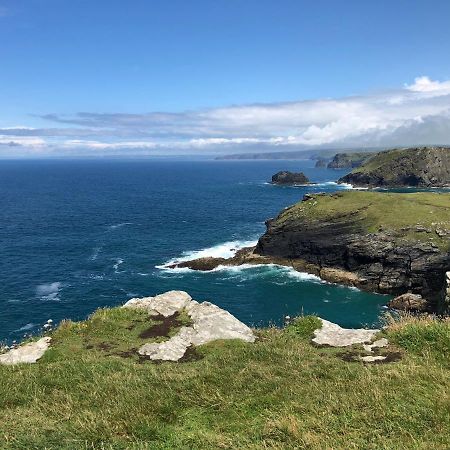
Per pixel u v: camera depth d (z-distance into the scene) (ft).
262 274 213.87
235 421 31.86
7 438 29.68
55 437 29.81
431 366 38.99
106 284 192.13
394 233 202.69
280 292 189.67
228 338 54.80
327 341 52.34
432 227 200.75
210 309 63.57
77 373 43.86
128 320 62.03
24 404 38.24
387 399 32.32
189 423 32.24
